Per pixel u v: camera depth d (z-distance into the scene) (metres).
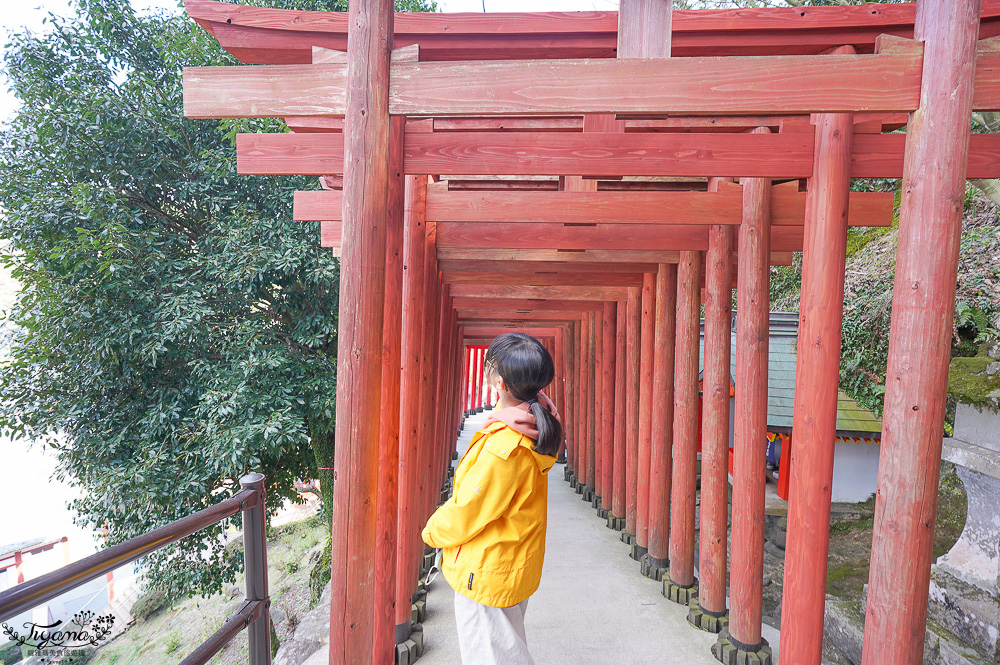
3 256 7.40
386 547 2.48
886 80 1.58
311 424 8.05
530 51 2.35
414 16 2.29
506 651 1.63
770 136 2.21
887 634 1.62
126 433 7.67
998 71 1.57
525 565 1.64
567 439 7.57
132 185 8.00
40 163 7.49
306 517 16.16
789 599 2.22
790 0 7.25
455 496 1.61
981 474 3.16
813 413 2.20
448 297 5.04
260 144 2.56
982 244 5.79
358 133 1.70
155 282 7.70
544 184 3.29
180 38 7.93
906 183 1.62
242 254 7.28
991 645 2.95
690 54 2.36
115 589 14.48
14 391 7.37
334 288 7.88
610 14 2.25
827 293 2.18
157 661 10.72
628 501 4.72
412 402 2.92
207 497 7.54
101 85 7.93
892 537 1.62
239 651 10.29
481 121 2.67
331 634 1.79
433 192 2.88
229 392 6.94
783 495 6.20
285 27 2.32
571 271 4.28
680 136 2.20
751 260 2.75
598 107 1.65
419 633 2.93
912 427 1.58
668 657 2.84
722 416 3.13
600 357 5.91
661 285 3.92
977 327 5.33
